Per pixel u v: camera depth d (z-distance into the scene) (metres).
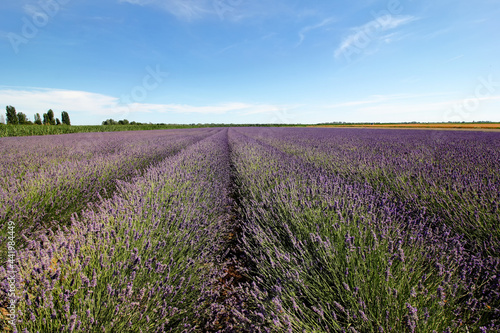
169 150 8.48
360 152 6.62
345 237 1.65
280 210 2.49
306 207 2.28
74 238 1.53
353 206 2.11
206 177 4.30
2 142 9.70
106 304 1.16
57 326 1.04
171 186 3.12
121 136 16.53
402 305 1.23
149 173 3.57
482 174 3.35
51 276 1.18
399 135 14.96
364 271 1.45
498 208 2.15
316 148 8.28
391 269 1.45
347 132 20.11
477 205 2.33
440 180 3.11
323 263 1.55
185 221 2.12
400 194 3.09
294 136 16.22
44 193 2.92
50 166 4.25
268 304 1.30
